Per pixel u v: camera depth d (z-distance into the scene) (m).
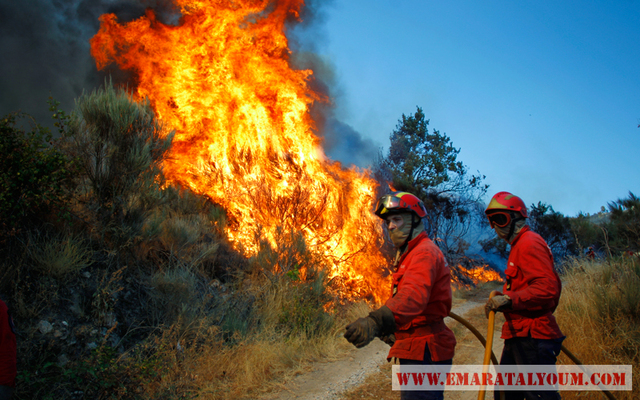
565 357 4.33
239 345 5.48
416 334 2.22
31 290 4.43
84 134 5.55
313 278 8.20
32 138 4.96
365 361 5.83
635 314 4.92
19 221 4.70
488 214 3.09
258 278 7.65
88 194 5.69
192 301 5.98
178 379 4.41
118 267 5.48
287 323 6.68
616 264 6.45
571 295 6.09
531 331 2.84
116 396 3.82
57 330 4.30
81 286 4.89
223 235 8.70
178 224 7.34
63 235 5.18
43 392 3.69
